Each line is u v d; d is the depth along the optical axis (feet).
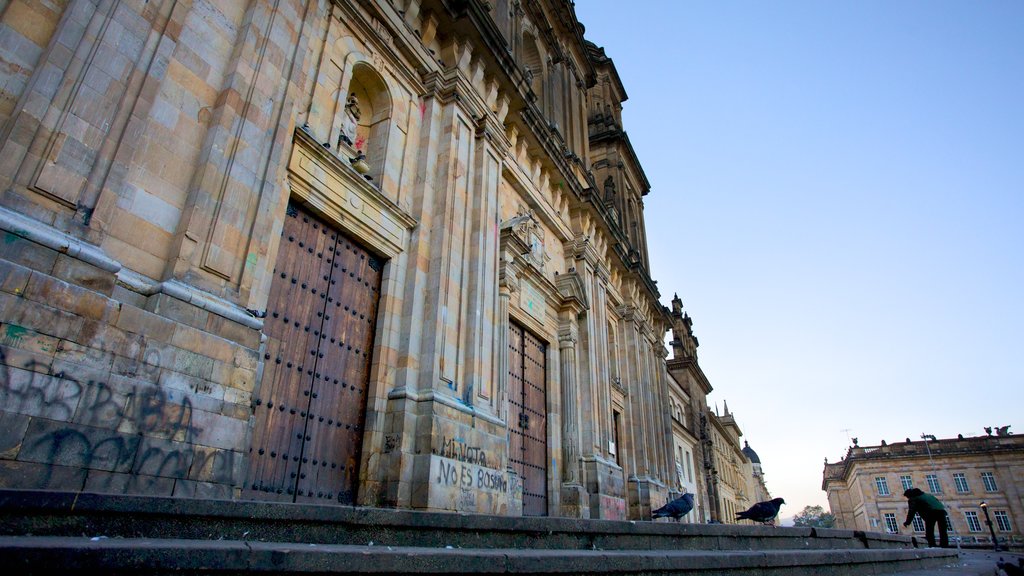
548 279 71.20
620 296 101.14
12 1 23.73
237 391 27.02
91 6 25.49
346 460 37.70
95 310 22.34
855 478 269.85
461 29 54.80
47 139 22.93
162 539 13.21
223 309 27.37
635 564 18.89
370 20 46.50
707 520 166.61
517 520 21.99
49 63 23.59
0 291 19.89
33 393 19.88
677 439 147.02
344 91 42.86
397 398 40.70
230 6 32.76
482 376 48.01
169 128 28.14
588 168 93.45
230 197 29.53
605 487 69.15
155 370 23.84
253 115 31.78
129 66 26.45
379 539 17.98
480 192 53.57
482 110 56.75
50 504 12.53
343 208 40.63
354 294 41.65
